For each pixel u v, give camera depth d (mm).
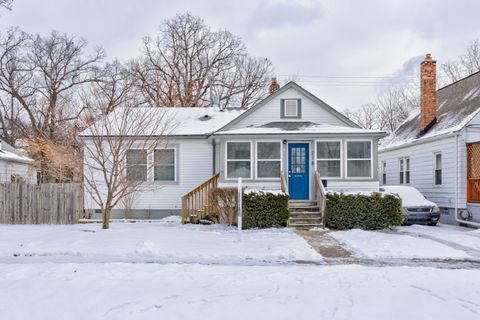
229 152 17109
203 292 6789
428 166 19547
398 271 8414
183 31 42219
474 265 9375
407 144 21047
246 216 14859
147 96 36062
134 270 8336
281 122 18656
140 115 17828
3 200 17062
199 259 9945
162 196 19344
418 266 9219
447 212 17812
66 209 16953
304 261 9766
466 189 16781
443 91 22922
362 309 5945
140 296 6516
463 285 7336
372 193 15117
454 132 16922
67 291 6762
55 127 23969
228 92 42156
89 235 12609
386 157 24828
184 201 16953
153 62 41031
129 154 18062
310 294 6703
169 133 17297
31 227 15594
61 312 5785
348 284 7363
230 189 15805
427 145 19625
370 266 9195
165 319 5531
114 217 19172
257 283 7434
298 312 5812
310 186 17125
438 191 18594
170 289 6961
